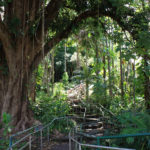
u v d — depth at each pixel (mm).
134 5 6473
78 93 14062
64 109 9852
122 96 10016
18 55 7340
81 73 10367
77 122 9109
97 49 8734
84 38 7738
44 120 8367
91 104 10414
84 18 8070
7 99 7391
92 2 7566
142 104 6926
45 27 7863
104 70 11375
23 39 7227
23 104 7699
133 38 6488
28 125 7504
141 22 6426
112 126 6648
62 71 22922
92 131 6828
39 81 12891
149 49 4605
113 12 6934
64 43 11641
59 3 7707
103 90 9875
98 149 2887
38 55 8320
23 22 6969
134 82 6434
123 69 12156
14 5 6789
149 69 5613
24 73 7785
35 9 7223
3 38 6883
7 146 5172
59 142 6352
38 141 6375
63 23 9297
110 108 9445
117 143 4504
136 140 4113
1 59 7609
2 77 7652
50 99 11469
